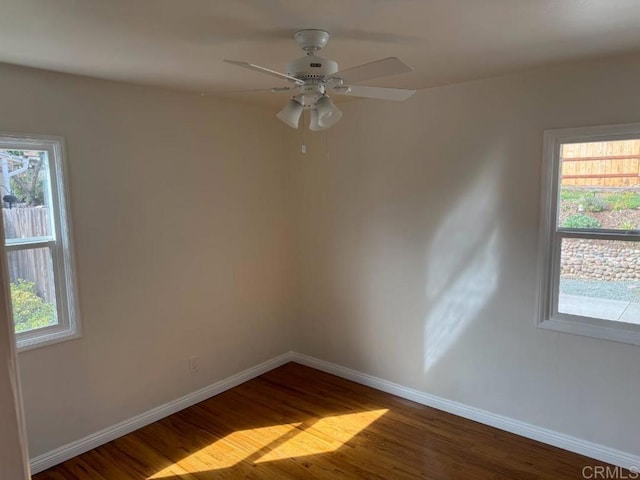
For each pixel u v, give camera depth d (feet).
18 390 2.39
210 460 9.51
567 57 8.30
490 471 9.01
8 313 2.29
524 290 9.95
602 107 8.63
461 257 10.78
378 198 12.06
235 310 12.91
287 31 6.64
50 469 9.21
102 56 7.84
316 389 12.84
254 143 12.98
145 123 10.36
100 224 9.73
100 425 10.07
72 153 9.18
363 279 12.69
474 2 5.63
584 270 9.41
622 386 8.97
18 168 8.66
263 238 13.56
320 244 13.53
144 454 9.73
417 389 12.00
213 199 12.01
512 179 9.84
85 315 9.62
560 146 9.38
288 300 14.60
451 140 10.61
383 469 9.14
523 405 10.24
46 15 5.90
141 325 10.66
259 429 10.72
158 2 5.51
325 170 13.06
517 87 9.55
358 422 11.00
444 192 10.87
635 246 8.79
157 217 10.77
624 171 8.80
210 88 10.57
